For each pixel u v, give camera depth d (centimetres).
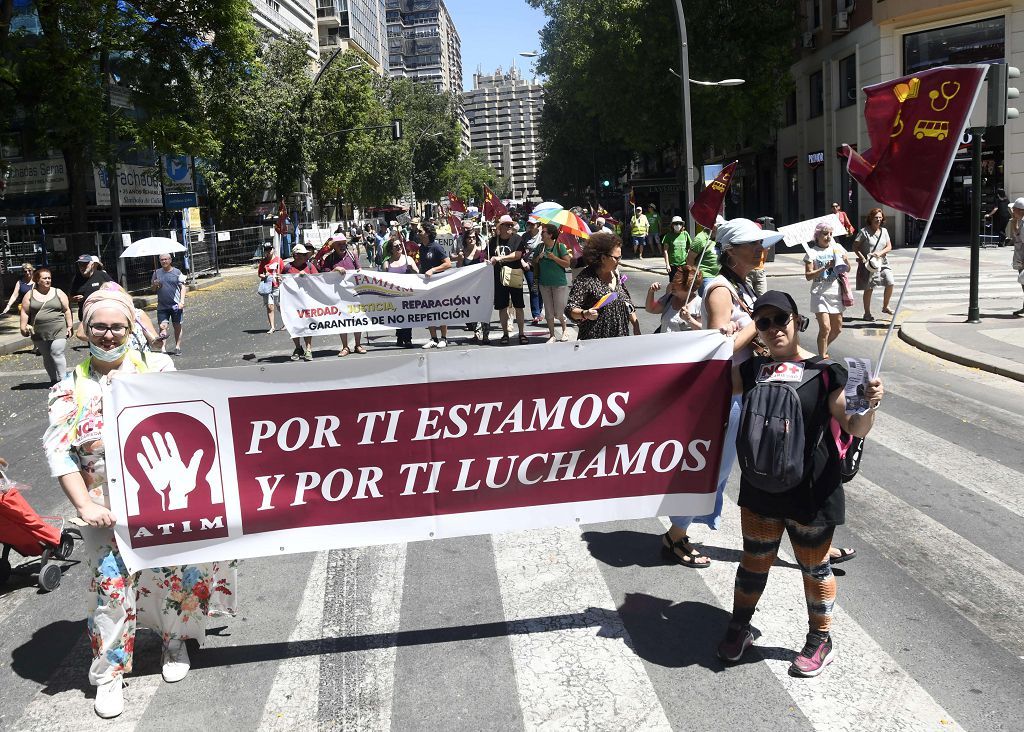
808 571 390
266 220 4988
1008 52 2752
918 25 2902
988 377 1009
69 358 1584
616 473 450
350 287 1373
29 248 3181
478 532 443
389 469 432
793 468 364
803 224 1037
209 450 411
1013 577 489
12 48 2408
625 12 3186
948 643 418
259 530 421
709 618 455
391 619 471
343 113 5053
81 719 386
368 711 382
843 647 418
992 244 2752
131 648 399
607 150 5944
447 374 429
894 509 599
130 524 400
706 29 3159
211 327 1925
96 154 2677
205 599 422
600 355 439
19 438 966
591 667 410
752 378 407
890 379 1009
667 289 639
